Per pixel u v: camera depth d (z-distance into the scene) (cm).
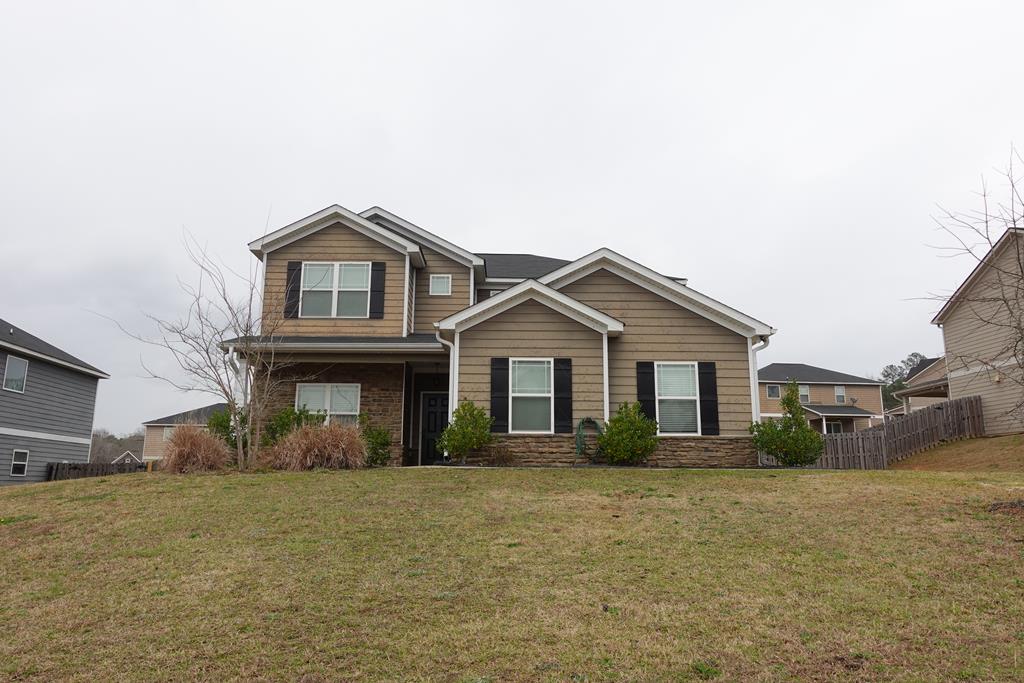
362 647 559
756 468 1517
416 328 2002
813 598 646
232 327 1567
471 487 1194
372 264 1872
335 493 1135
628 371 1664
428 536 874
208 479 1292
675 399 1652
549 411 1596
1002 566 706
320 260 1873
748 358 1670
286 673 517
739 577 708
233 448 1582
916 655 522
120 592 695
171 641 577
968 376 2612
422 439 1947
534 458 1565
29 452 2531
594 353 1622
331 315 1844
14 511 1078
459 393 1603
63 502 1126
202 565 771
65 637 589
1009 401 2380
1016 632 555
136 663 538
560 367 1612
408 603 652
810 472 1390
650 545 827
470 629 591
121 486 1247
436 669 520
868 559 749
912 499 1006
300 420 1634
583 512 998
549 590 680
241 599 667
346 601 658
